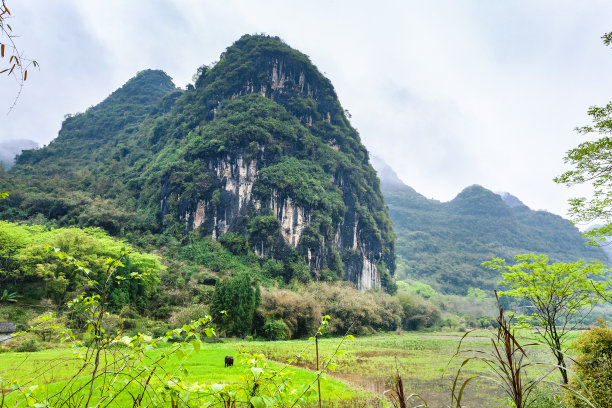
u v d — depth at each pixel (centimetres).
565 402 869
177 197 8581
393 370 2462
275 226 8281
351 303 6462
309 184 9250
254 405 307
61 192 8825
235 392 343
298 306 5372
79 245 4541
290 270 7919
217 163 9038
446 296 10556
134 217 8362
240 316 4688
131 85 17750
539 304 1273
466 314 9131
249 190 8844
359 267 9750
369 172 11981
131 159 11675
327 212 9156
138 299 4609
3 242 4544
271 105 10519
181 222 8344
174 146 10656
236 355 393
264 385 373
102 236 6831
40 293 4369
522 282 1298
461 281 14038
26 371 1158
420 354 3397
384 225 11381
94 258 4500
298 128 10494
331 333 5994
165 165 9606
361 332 6397
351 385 1850
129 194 9706
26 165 12531
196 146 9444
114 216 8019
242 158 9100
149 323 4028
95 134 14862
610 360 925
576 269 1211
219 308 4584
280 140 9912
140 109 15875
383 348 4031
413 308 8150
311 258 8362
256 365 369
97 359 347
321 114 12162
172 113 12388
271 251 8044
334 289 7106
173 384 342
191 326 378
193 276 6247
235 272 7012
